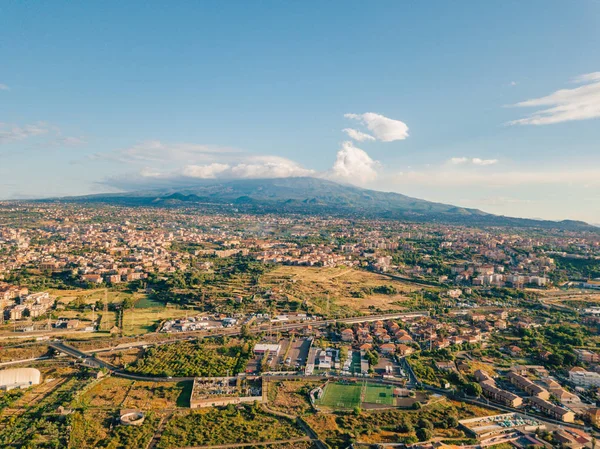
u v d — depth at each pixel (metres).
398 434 191.75
